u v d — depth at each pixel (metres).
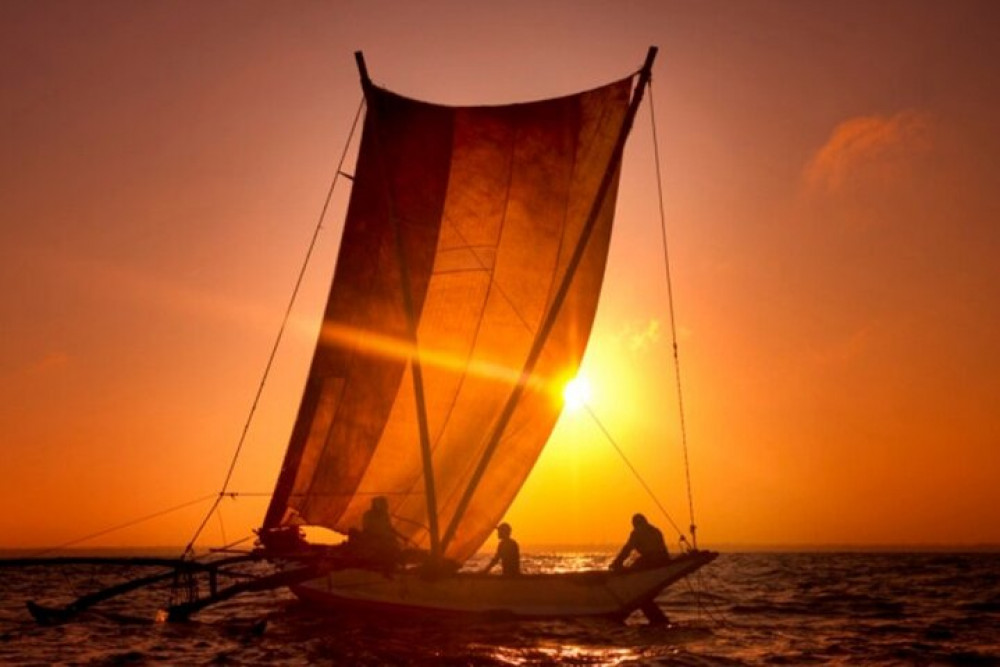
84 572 64.06
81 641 17.38
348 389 21.27
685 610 26.23
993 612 25.14
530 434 20.81
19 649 16.36
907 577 49.69
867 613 24.91
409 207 21.67
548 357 20.83
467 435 20.94
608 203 20.98
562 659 14.71
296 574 19.11
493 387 21.03
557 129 21.72
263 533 20.31
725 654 15.84
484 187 21.83
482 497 20.70
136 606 27.73
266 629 18.70
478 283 21.53
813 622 22.09
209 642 17.00
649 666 14.25
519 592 18.73
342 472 21.22
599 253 20.94
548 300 21.16
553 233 21.39
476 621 18.56
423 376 21.22
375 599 19.30
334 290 21.34
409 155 21.81
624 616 18.59
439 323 21.45
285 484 20.86
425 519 20.86
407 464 21.05
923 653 16.28
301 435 21.08
